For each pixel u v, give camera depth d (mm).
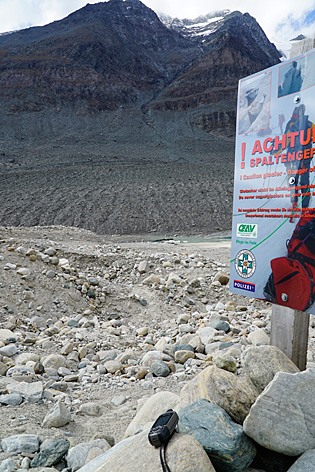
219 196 63344
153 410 3008
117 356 5246
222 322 6051
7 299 6816
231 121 160750
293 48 2787
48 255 9078
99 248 11422
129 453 1971
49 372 4484
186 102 182125
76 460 2471
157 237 42719
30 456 2533
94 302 7598
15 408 3270
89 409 3436
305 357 3053
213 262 10688
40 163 94500
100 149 117750
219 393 2406
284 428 2002
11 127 144000
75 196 63062
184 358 4832
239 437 2037
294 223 2643
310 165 2498
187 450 1851
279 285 2795
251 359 2678
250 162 2982
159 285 8609
